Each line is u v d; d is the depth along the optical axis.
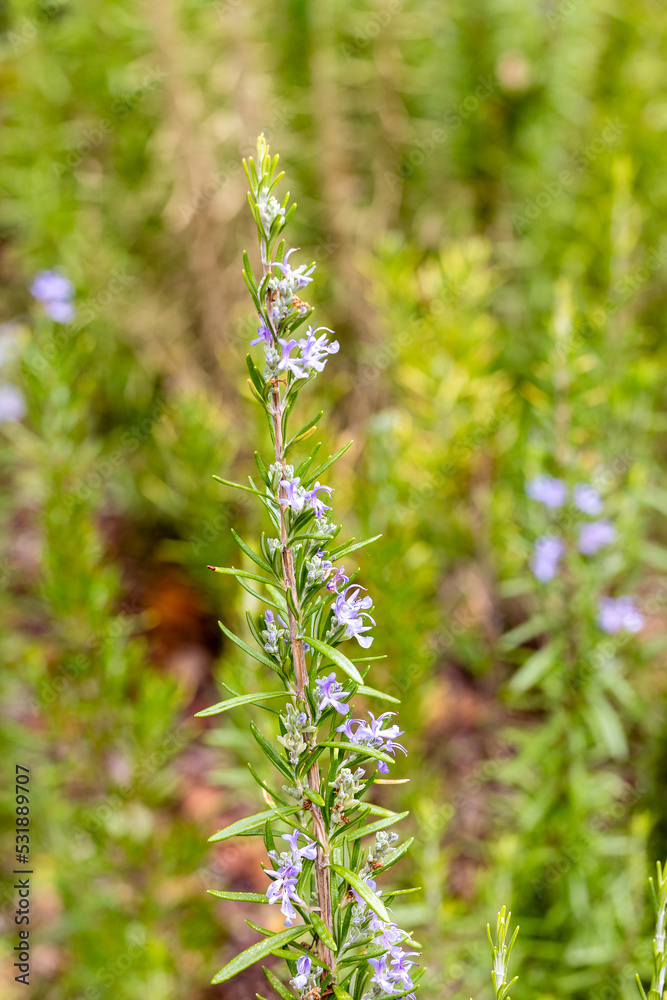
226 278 5.04
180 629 4.79
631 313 4.25
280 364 1.40
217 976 1.34
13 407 4.04
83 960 3.11
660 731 3.56
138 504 5.11
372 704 3.29
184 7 4.97
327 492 1.46
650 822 3.32
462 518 4.04
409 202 5.54
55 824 3.56
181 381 5.01
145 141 5.27
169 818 3.97
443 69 5.45
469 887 3.63
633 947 2.83
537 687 4.30
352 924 1.47
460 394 4.04
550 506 3.27
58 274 4.33
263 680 3.11
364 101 5.36
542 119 5.27
